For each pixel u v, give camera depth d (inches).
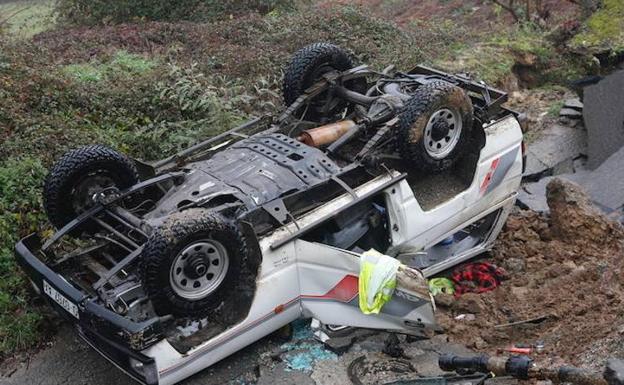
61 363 216.5
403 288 198.8
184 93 336.2
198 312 187.9
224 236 185.6
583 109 349.4
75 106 330.0
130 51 437.1
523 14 553.6
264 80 363.3
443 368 182.1
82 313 186.7
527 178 325.7
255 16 483.5
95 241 225.0
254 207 202.8
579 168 336.5
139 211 221.6
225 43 439.2
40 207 259.3
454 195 239.3
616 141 335.3
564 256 251.8
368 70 260.4
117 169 218.1
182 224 179.5
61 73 356.2
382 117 231.8
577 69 442.0
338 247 219.5
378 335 217.6
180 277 184.1
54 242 206.5
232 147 233.3
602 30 455.8
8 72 337.4
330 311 210.2
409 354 208.4
